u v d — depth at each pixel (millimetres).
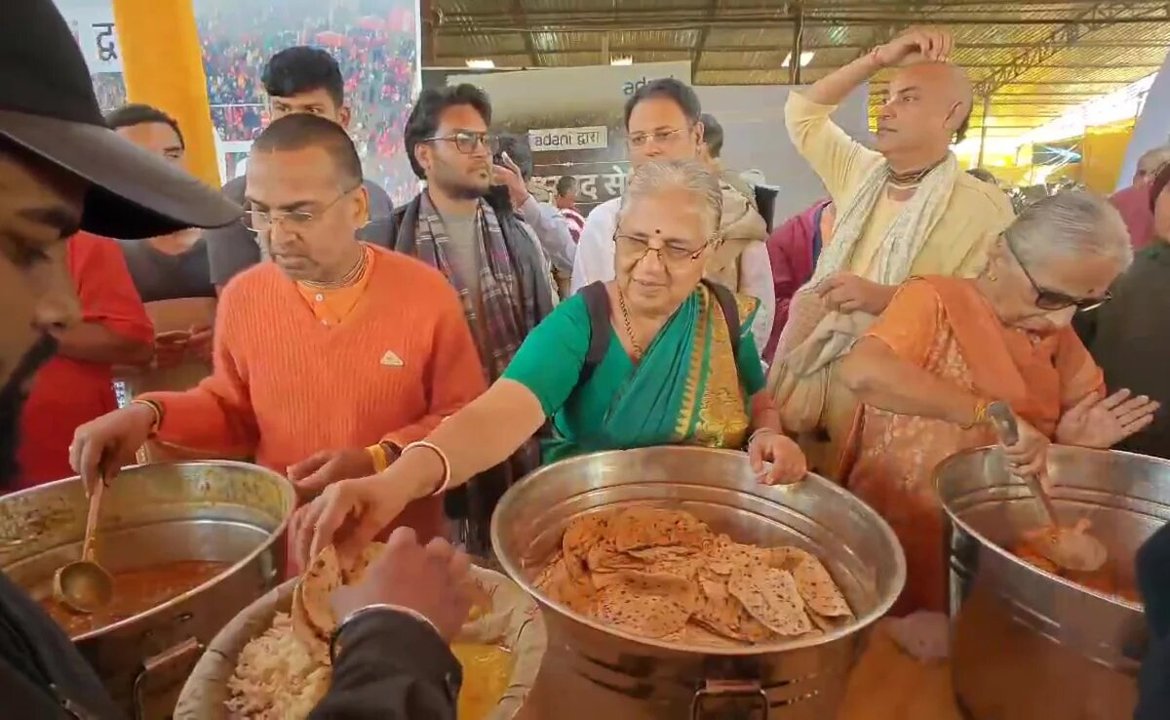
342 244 961
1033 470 857
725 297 1028
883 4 3664
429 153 1334
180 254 1360
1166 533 496
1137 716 456
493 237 1379
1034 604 645
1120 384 1208
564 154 1905
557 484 895
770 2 3842
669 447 954
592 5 3947
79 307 353
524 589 628
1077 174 2238
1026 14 3826
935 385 917
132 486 858
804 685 593
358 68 1436
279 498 817
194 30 1316
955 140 1223
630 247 930
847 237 1300
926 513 1007
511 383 902
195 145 1339
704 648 566
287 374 1008
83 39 1354
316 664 517
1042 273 888
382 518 702
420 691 364
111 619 762
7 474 1053
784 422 1312
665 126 1425
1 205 304
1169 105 1474
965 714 735
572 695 631
